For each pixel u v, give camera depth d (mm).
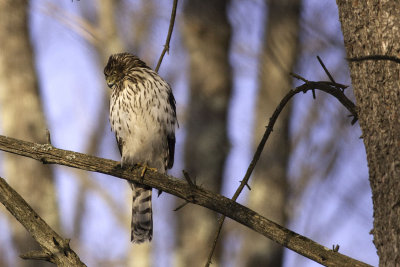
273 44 14578
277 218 14453
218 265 13750
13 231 14164
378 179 5379
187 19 14250
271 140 14742
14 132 14867
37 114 15070
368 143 5496
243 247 14477
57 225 14438
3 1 15109
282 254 14500
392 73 5379
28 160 14438
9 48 15133
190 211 13781
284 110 14797
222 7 14281
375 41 5484
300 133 14820
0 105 15047
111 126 10000
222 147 13805
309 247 5766
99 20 15898
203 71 14023
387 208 5270
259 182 14688
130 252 16469
